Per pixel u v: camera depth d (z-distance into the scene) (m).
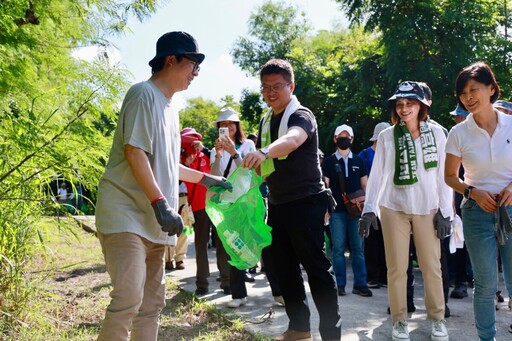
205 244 5.43
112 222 2.58
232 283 4.87
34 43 3.85
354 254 5.56
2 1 3.72
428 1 15.84
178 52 2.77
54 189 4.28
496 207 3.18
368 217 3.94
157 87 2.79
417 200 3.79
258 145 3.73
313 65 21.62
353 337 3.94
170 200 2.78
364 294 5.48
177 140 2.92
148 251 2.84
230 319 4.32
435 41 15.66
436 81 15.30
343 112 17.88
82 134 3.79
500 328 4.13
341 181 5.56
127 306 2.53
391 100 3.88
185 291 5.45
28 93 3.85
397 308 3.81
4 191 3.93
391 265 3.85
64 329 3.96
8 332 3.64
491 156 3.27
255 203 3.12
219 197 3.21
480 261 3.30
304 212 3.34
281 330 4.07
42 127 3.72
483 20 15.88
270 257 3.62
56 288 5.39
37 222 4.14
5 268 3.88
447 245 5.48
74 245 8.66
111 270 2.57
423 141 3.81
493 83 3.27
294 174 3.33
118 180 2.66
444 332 3.81
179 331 4.06
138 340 2.83
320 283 3.36
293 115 3.33
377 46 17.69
